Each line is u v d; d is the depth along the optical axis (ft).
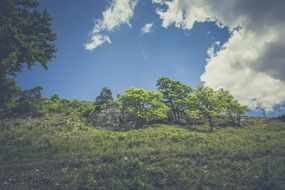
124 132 185.16
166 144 147.23
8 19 86.99
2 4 88.12
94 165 105.60
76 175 92.79
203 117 252.62
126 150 131.03
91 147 138.51
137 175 90.94
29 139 151.84
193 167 100.94
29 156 121.70
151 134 172.45
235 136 173.88
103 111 219.41
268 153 121.19
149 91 230.68
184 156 115.65
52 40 96.73
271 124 235.61
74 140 153.07
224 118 254.88
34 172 97.50
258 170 96.22
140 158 111.86
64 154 123.95
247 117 266.57
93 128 198.49
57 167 103.35
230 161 107.96
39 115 213.87
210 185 84.43
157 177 89.86
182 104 240.94
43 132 171.83
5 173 96.58
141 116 219.20
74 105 248.32
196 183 84.12
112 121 212.02
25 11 95.30
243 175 91.76
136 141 150.51
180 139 158.30
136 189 81.71
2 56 87.15
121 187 81.66
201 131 199.93
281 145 140.46
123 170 94.22
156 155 117.29
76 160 110.42
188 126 222.28
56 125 191.83
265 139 165.99
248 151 122.83
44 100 243.60
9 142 144.36
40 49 92.53
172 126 216.13
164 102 250.16
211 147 135.03
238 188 82.23
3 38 84.79
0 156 119.44
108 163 107.55
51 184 86.94
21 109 212.84
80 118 216.33
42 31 96.07
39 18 95.35
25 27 92.99
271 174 90.94
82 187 81.66
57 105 234.99
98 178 89.51
